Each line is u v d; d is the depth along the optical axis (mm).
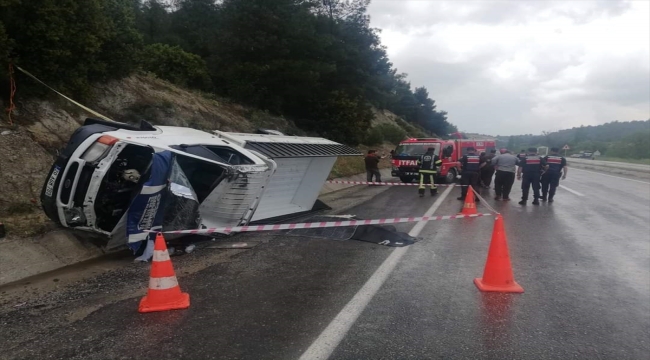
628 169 30469
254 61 20938
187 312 4645
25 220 6996
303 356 3705
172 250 6891
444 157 17766
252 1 20062
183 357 3682
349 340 4012
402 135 38938
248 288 5391
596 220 10383
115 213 6664
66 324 4336
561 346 3967
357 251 7164
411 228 8992
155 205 6426
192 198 6891
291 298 5062
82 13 10406
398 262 6535
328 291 5293
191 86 19219
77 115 10633
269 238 8008
